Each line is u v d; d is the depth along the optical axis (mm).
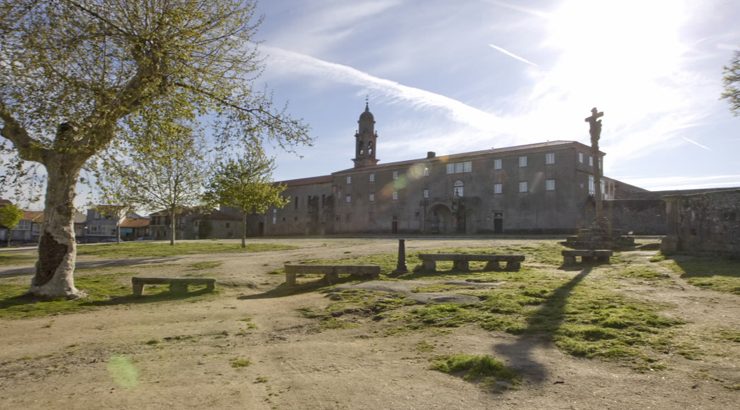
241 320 7816
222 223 74938
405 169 57125
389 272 13008
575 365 4652
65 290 10664
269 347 5988
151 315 8602
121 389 4477
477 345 5449
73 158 10453
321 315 7770
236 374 4836
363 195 62062
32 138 10172
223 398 4121
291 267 12070
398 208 57375
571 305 7145
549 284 9500
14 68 9102
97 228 92500
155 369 5133
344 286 10477
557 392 3990
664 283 9516
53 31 9391
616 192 51969
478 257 12992
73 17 9547
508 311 6941
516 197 46531
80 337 6961
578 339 5445
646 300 7531
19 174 9789
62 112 9641
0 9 8906
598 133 20188
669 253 15281
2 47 9008
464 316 6758
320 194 69438
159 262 19547
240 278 13406
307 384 4434
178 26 10242
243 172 32750
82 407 4023
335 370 4855
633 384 4102
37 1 9141
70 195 10867
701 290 8586
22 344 6594
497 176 48250
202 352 5840
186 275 14500
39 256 10766
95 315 8789
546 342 5445
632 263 13703
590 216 44312
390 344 5805
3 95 9461
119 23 10094
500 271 12562
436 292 8797
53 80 9500
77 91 9523
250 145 13016
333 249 23984
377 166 61469
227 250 27469
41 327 7754
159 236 82938
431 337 5965
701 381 4094
